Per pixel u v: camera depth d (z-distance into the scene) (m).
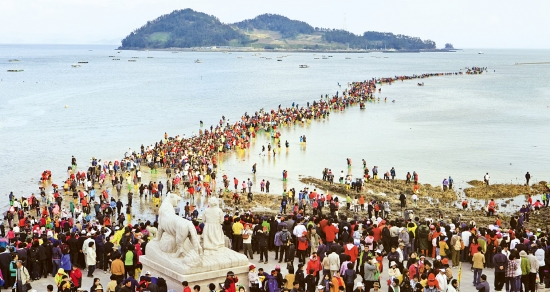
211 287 24.20
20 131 108.00
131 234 32.62
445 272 26.67
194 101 164.25
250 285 26.48
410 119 127.12
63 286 25.16
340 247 30.38
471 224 39.47
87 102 156.88
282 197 61.66
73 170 77.12
